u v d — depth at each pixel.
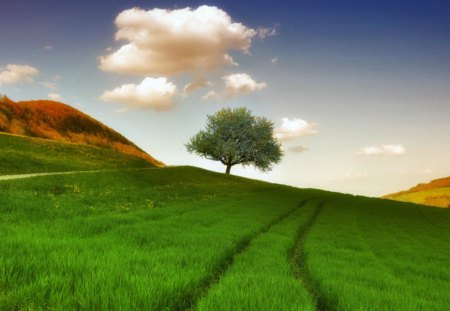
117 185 36.44
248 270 9.58
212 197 39.53
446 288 10.05
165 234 13.74
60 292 5.54
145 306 5.41
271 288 7.21
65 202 21.39
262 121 91.75
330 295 7.67
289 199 46.62
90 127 183.12
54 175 32.84
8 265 6.50
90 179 35.56
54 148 58.75
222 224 19.02
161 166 73.44
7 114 145.62
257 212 27.20
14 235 10.16
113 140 184.12
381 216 39.59
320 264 11.41
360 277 10.08
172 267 8.24
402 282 10.03
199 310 5.62
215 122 90.88
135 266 7.84
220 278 8.30
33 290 5.49
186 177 62.12
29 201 18.92
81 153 61.19
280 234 18.41
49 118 167.88
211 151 89.38
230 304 5.88
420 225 35.19
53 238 10.54
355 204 54.25
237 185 64.56
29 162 44.00
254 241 15.32
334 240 18.59
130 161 67.25
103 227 14.38
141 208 24.86
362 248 16.70
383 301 7.39
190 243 12.38
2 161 40.84
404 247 18.56
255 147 89.44
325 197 62.16
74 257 7.78
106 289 5.76
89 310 5.05
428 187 149.25
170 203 29.97
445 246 21.52
